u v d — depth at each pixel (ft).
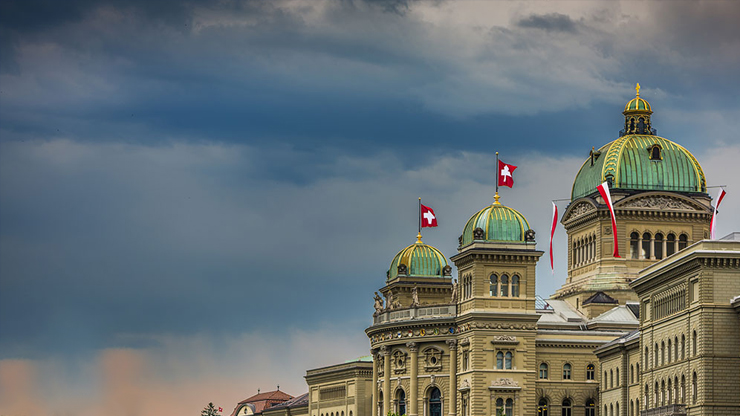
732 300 641.40
